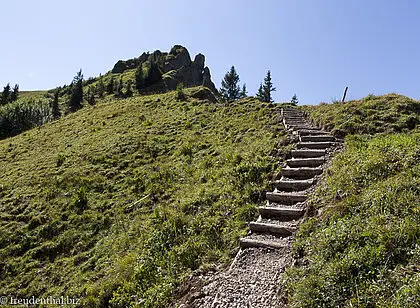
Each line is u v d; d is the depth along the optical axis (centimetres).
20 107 5050
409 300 316
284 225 632
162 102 2262
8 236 984
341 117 1145
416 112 1061
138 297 582
